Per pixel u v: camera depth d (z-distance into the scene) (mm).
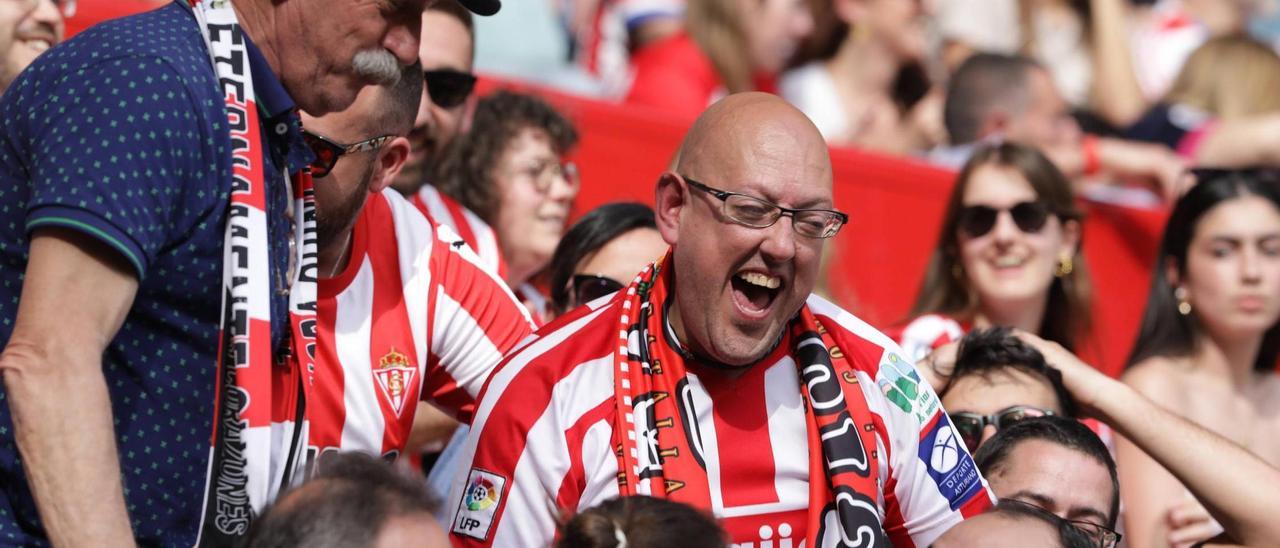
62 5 5195
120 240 2971
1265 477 4215
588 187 7191
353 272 3939
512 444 3459
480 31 8508
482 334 4164
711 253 3410
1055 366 4418
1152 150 8398
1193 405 6055
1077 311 6289
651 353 3541
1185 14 10062
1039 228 6113
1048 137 8164
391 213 4109
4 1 4461
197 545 3305
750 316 3443
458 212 5445
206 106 3156
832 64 8867
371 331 3951
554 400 3486
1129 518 5398
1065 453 3973
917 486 3641
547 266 5988
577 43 8758
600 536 2721
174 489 3301
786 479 3551
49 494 2891
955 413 4348
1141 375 6141
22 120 3111
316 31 3301
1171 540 5344
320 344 3867
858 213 7551
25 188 3117
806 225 3387
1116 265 7984
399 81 3617
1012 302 6152
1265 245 6039
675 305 3561
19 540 3156
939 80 9070
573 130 6078
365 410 3920
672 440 3465
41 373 2902
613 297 3729
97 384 2949
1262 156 8453
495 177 5871
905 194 7590
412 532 2588
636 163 7258
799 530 3541
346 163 3652
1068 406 4402
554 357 3547
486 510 3455
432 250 4133
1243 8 10375
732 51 8391
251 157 3217
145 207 3031
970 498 3678
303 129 3500
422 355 4043
